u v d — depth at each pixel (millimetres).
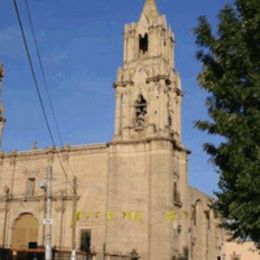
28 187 61969
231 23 18344
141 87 61156
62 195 58750
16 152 63812
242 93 17031
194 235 66125
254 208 16266
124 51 64250
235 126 16828
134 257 53094
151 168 55750
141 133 58688
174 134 61094
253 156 16578
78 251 51844
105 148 59031
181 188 59281
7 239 60469
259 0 17688
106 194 57125
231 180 17844
